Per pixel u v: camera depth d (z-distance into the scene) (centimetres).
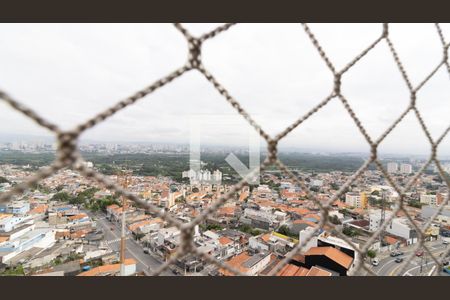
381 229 119
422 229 138
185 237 68
